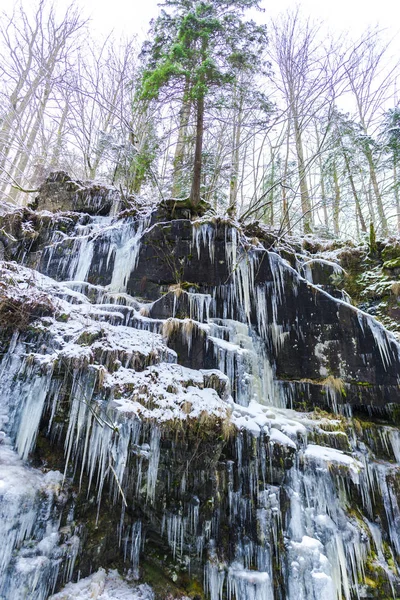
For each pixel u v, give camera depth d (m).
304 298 6.41
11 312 4.43
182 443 3.79
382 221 14.23
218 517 3.84
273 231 9.12
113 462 3.58
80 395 3.78
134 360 4.30
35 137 15.28
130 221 8.02
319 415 5.49
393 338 5.81
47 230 8.18
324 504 4.19
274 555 3.75
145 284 6.68
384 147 13.30
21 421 3.80
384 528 4.54
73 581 3.26
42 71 14.84
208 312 6.08
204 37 8.62
